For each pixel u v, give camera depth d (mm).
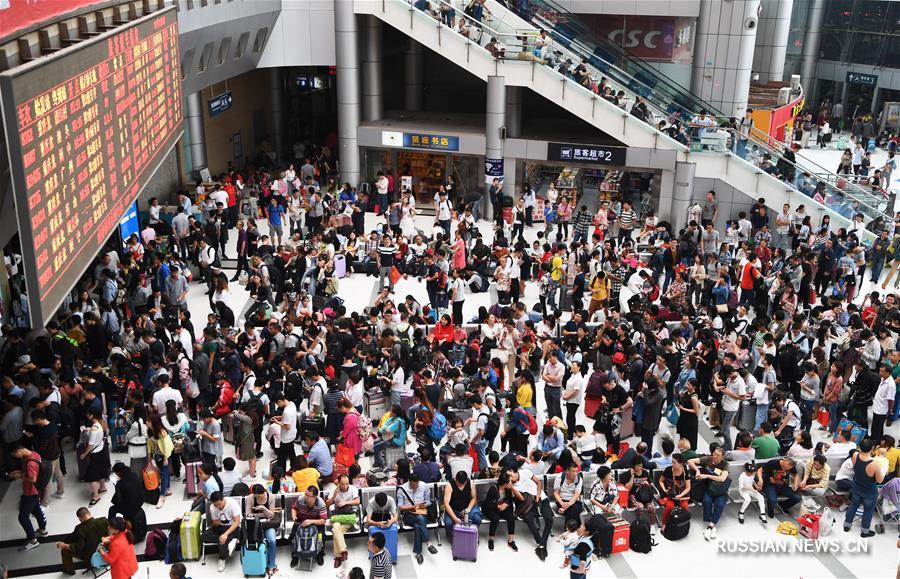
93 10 12992
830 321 17203
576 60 27531
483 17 27531
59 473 13219
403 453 13695
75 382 14508
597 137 29266
